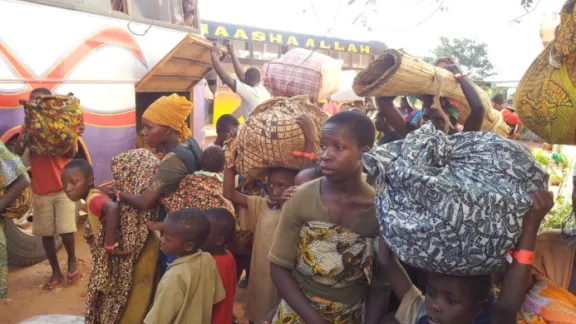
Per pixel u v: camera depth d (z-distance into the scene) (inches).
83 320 140.8
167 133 121.1
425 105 105.0
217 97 560.4
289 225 75.3
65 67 194.5
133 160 119.7
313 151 104.1
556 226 134.6
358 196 72.6
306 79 179.5
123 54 227.6
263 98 225.9
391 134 132.7
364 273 74.1
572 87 60.8
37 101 163.0
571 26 58.2
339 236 71.8
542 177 55.7
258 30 544.7
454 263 54.0
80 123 171.8
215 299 103.3
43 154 167.3
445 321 60.1
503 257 54.3
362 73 96.6
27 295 169.9
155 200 116.0
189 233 95.6
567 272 69.3
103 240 119.3
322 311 74.5
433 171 56.0
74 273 180.1
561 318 62.4
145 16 247.4
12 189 134.4
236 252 134.7
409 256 56.3
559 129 64.6
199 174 122.8
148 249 123.0
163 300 93.7
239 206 119.9
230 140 116.4
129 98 231.6
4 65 170.1
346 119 69.9
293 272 78.2
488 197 51.9
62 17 193.0
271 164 106.2
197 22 305.3
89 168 122.4
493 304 62.1
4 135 170.9
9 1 171.6
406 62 89.8
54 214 171.9
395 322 69.0
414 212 54.6
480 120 97.4
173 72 254.2
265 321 94.5
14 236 184.7
